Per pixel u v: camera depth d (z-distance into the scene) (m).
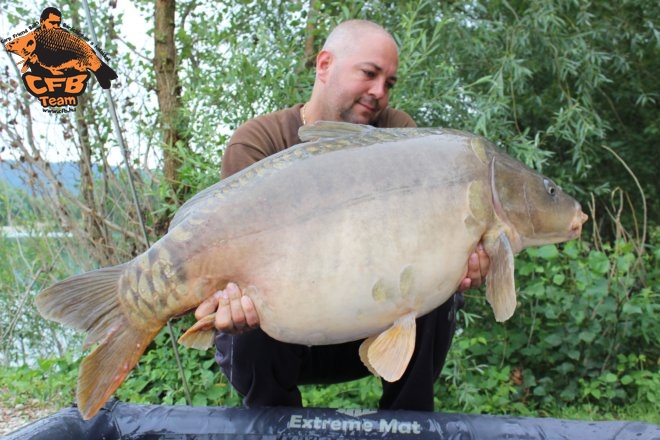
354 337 1.78
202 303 1.73
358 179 1.71
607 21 5.57
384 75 2.32
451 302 2.21
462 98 4.14
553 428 1.90
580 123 4.52
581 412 3.25
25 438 1.79
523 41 4.51
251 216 1.69
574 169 5.54
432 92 3.88
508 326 3.57
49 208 4.32
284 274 1.68
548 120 5.53
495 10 4.81
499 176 1.84
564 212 1.97
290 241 1.68
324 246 1.68
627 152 6.04
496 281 1.82
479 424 1.94
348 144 1.77
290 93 3.58
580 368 3.45
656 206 6.25
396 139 1.79
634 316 3.42
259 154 2.31
